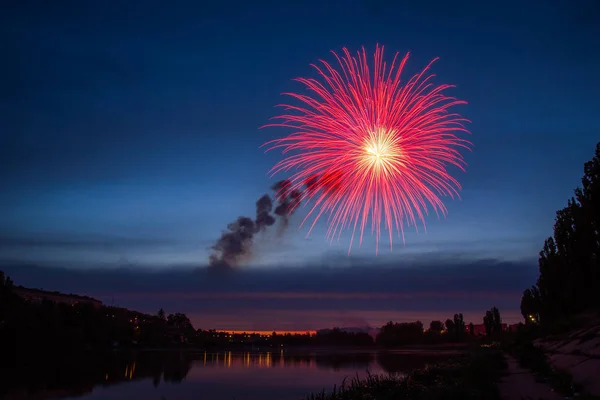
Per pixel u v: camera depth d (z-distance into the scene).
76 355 92.31
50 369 75.75
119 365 91.69
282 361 118.94
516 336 43.41
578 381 17.58
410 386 21.33
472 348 40.16
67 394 54.81
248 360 125.25
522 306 65.88
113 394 54.84
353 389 24.06
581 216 35.97
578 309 37.03
